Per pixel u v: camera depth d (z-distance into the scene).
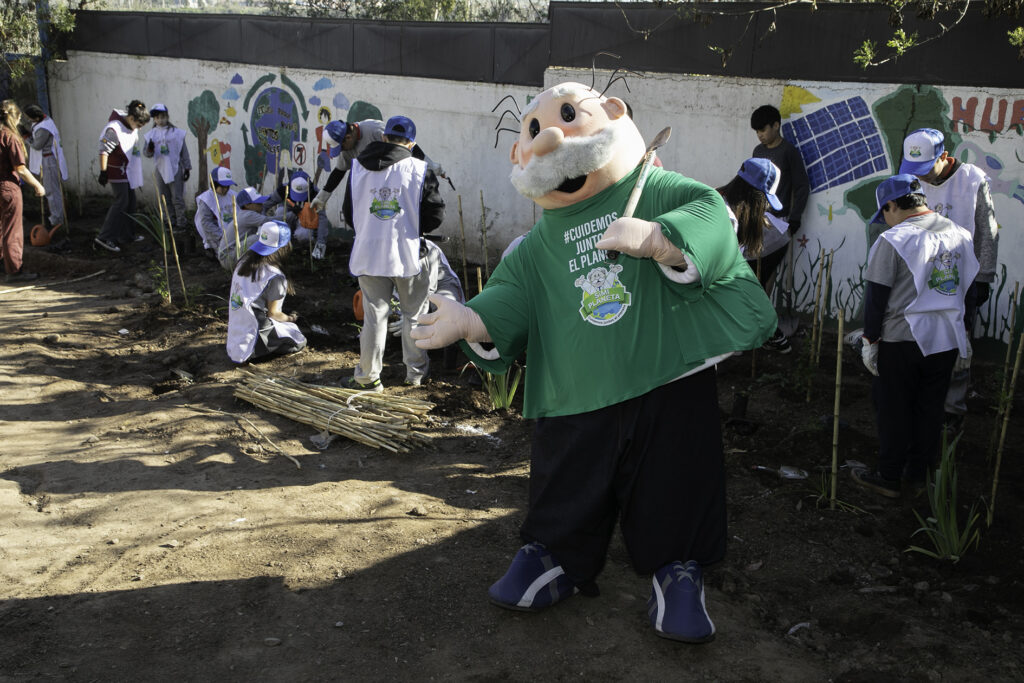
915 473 5.07
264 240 7.12
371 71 10.91
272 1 15.34
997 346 7.21
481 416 6.26
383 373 7.02
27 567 4.08
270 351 7.25
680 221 3.08
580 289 3.48
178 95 13.02
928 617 3.94
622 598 4.01
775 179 6.11
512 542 4.41
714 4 8.00
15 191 9.91
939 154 5.32
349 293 9.34
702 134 8.30
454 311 3.54
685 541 3.47
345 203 6.37
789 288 8.02
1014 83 6.89
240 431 5.81
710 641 3.48
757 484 5.17
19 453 5.47
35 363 7.20
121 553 4.20
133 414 6.14
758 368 7.20
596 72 8.73
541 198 3.49
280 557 4.18
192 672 3.37
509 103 9.86
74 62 14.13
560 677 3.43
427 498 4.89
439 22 10.20
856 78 7.55
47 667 3.38
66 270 10.47
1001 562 4.32
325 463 5.39
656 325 3.34
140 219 11.91
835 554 4.45
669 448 3.38
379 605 3.85
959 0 6.75
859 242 7.76
